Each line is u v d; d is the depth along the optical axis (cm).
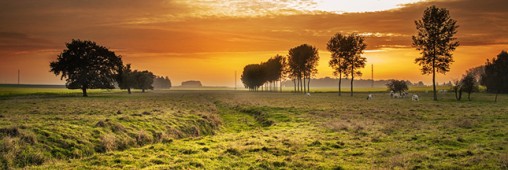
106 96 11069
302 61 14950
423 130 2819
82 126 2477
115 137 2369
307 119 3809
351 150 2072
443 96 10275
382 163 1745
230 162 1805
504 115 3984
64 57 10919
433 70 8644
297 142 2312
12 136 1972
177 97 10581
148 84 19850
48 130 2219
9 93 11725
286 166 1716
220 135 2869
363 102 7256
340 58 12131
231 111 5584
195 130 3080
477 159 1722
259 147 2156
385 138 2467
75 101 7212
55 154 1941
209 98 10419
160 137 2634
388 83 11731
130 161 1823
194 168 1672
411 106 5847
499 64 13150
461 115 4053
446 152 1958
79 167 1695
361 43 11950
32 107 5000
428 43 8738
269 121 3838
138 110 4425
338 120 3612
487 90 13362
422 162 1720
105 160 1839
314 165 1720
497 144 2131
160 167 1678
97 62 11269
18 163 1738
